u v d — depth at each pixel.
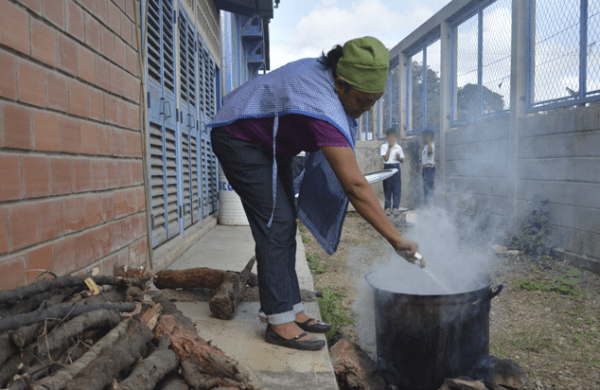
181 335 1.59
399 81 11.91
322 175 2.21
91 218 2.43
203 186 6.52
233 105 2.08
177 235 4.70
